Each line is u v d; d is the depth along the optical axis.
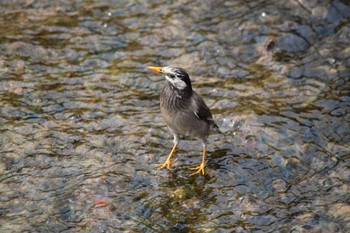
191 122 12.51
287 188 12.40
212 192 12.25
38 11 18.33
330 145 13.62
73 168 12.69
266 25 17.80
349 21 18.03
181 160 13.14
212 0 18.81
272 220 11.53
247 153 13.34
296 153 13.33
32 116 14.25
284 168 12.94
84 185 12.20
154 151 13.33
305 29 17.69
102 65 16.30
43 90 15.17
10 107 14.48
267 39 17.31
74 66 16.17
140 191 12.19
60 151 13.16
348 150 13.46
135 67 16.27
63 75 15.80
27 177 12.39
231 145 13.59
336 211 11.66
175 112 12.42
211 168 12.91
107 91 15.32
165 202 11.95
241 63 16.58
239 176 12.70
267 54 16.89
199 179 12.59
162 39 17.39
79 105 14.74
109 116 14.39
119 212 11.62
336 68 16.33
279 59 16.72
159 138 13.73
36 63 16.19
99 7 18.59
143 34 17.55
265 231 11.26
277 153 13.31
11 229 11.12
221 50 16.98
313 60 16.67
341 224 11.34
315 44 17.30
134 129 13.98
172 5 18.69
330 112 14.68
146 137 13.72
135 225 11.34
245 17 18.12
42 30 17.48
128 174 12.60
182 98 12.32
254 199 12.05
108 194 12.02
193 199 12.04
